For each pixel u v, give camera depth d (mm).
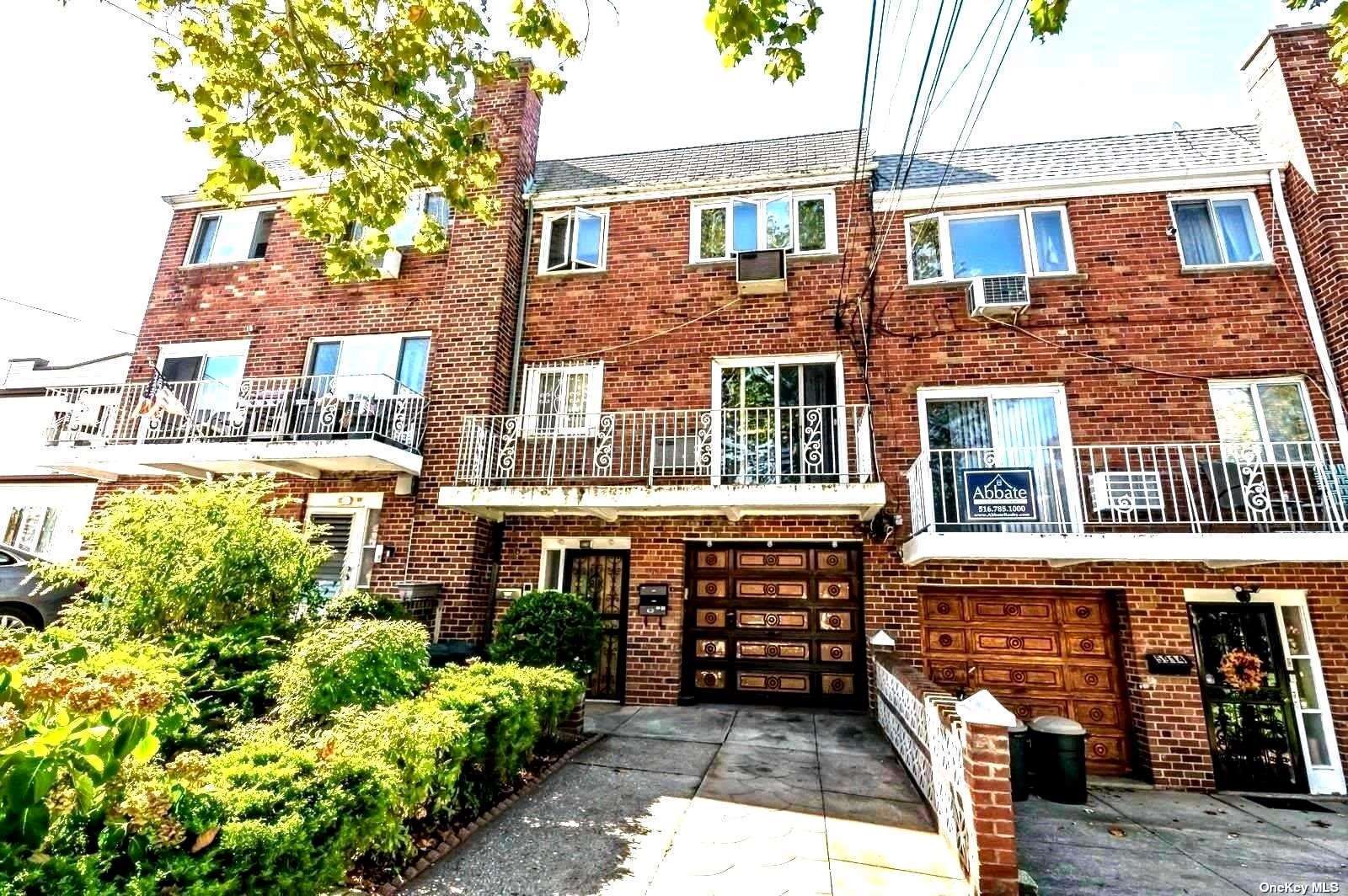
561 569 9211
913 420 8555
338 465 9039
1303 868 4730
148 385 10227
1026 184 9062
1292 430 7734
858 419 8617
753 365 9305
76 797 2111
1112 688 7613
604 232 10312
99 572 5711
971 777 3818
